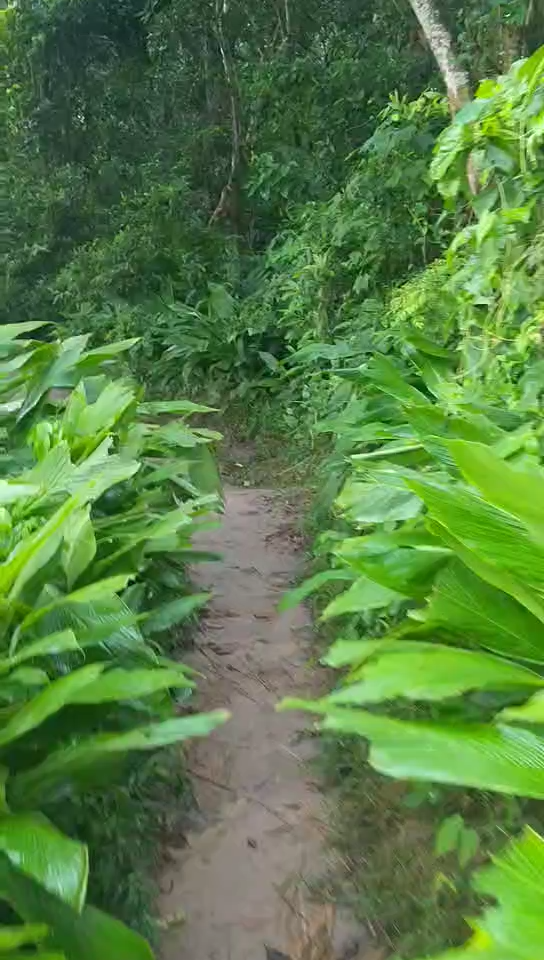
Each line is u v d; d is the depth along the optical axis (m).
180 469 3.47
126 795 2.21
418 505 2.57
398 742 1.45
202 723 1.62
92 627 2.04
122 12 9.07
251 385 6.78
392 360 4.37
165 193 8.27
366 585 2.32
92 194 9.34
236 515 4.90
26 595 2.09
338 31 7.99
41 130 9.43
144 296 8.12
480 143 3.24
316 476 4.96
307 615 3.65
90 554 2.30
